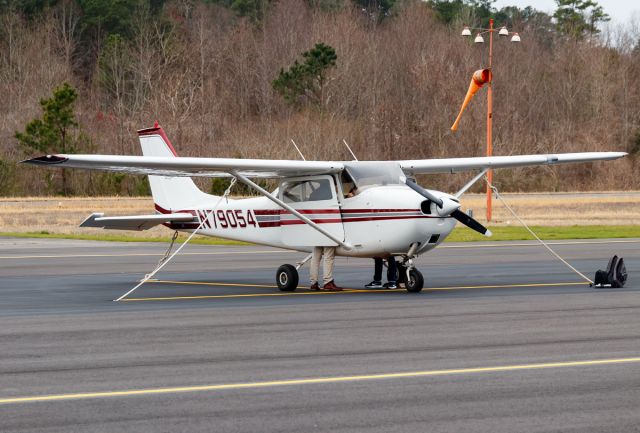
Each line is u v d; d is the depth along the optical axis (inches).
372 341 1146.7
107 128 7426.2
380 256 1736.0
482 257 2516.0
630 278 1935.3
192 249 2883.9
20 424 762.2
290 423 758.5
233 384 903.1
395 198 1674.5
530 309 1441.9
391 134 7583.7
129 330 1253.7
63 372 965.8
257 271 2191.2
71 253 2719.0
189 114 7401.6
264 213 1877.5
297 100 7696.9
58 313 1439.5
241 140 6948.8
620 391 861.8
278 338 1176.8
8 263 2395.4
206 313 1429.6
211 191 5605.3
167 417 780.6
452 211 1622.8
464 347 1097.4
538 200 5964.6
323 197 1770.4
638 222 4074.8
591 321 1307.8
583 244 2962.6
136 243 3142.2
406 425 749.3
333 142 6988.2
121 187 6422.2
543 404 813.2
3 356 1058.7
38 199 5812.0
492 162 1956.2
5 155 6801.2
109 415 788.6
